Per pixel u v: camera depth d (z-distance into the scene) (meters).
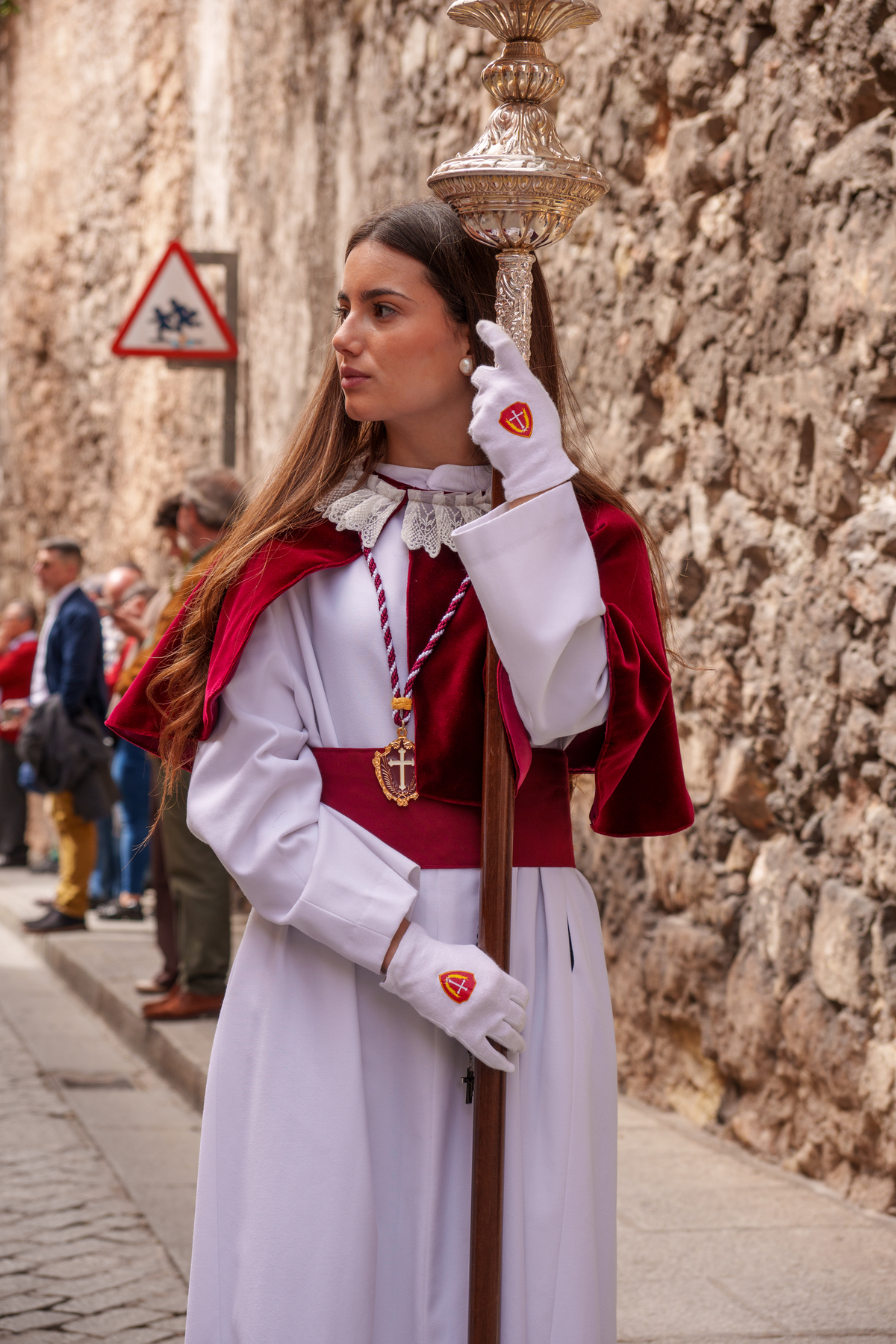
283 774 1.72
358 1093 1.71
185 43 9.04
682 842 3.99
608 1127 1.84
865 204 3.22
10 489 13.95
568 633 1.64
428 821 1.74
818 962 3.43
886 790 3.20
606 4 4.28
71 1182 3.95
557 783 1.84
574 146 4.54
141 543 9.95
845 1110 3.36
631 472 4.22
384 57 5.95
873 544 3.23
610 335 4.34
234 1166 1.73
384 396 1.77
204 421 8.68
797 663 3.49
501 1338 1.67
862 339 3.23
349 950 1.67
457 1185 1.73
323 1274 1.65
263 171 7.59
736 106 3.72
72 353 11.84
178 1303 3.12
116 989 5.88
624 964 4.30
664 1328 2.73
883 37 3.11
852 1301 2.84
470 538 1.63
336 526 1.83
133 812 7.79
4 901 8.65
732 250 3.75
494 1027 1.64
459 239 1.78
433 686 1.75
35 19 12.72
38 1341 2.91
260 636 1.78
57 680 7.21
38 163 12.74
